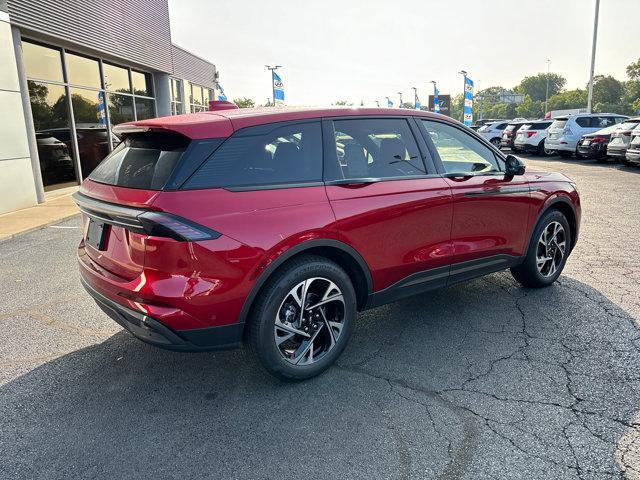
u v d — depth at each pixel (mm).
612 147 14539
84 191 3086
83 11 11680
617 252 5664
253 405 2801
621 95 127562
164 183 2535
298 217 2795
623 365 3121
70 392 2979
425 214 3400
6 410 2791
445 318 3938
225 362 3332
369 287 3236
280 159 2887
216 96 25672
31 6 9773
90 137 12875
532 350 3352
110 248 2801
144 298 2537
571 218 4676
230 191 2637
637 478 2146
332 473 2240
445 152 3707
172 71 17609
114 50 13289
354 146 3234
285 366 2895
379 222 3148
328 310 3105
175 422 2658
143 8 15172
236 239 2576
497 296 4375
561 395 2803
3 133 8992
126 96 15109
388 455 2350
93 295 2949
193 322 2553
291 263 2844
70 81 11984
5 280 5219
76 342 3689
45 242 6949
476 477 2186
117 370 3248
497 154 4133
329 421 2629
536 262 4344
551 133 18938
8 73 9117
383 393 2883
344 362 3271
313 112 3115
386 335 3662
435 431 2518
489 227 3861
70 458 2379
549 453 2322
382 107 3512
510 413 2646
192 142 2635
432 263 3525
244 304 2666
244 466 2301
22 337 3783
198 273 2504
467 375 3059
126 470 2287
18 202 9422
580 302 4172
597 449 2340
